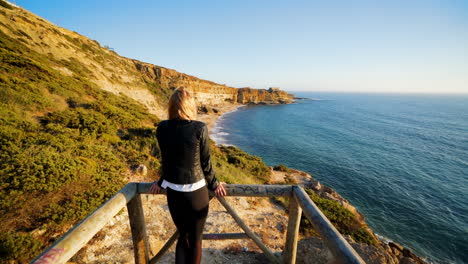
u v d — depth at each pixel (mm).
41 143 6430
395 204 18219
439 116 92875
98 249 3154
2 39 18844
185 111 1371
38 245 3146
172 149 1324
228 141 37125
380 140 42062
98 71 32156
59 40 31406
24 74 13453
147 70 61781
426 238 14055
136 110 18984
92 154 6602
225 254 3291
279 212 7051
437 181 23438
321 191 16828
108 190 4871
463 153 35188
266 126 52656
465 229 15109
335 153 32156
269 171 18438
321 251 2967
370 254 3186
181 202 1385
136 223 1789
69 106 12742
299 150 33094
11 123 7242
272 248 4199
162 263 2941
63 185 4492
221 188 1628
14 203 3711
